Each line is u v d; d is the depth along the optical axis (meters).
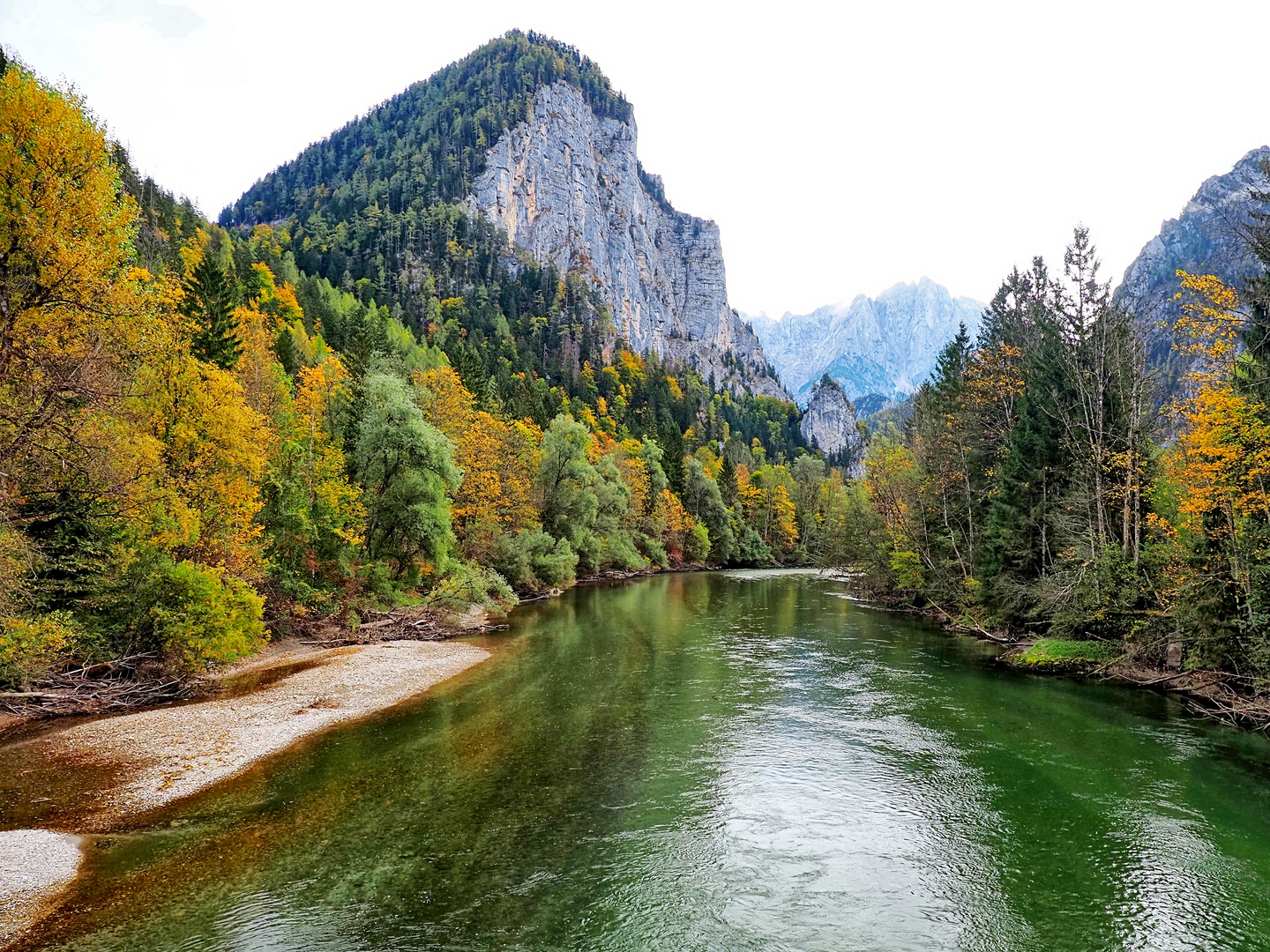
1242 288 20.25
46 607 21.34
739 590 64.31
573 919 10.63
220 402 28.11
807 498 121.44
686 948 9.96
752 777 16.56
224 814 14.19
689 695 24.08
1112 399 30.75
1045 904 11.22
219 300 46.31
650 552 88.44
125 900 10.90
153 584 23.38
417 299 164.62
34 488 19.66
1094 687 25.34
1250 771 16.77
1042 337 37.38
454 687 25.12
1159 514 27.81
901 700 23.41
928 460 45.78
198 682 24.59
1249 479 19.81
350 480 42.28
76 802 14.63
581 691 24.55
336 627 35.56
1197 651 22.55
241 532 28.52
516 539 55.31
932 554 43.97
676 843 13.22
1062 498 32.09
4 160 17.31
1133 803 14.98
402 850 12.77
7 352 16.77
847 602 53.06
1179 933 10.35
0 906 10.62
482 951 9.73
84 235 18.77
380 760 17.47
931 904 11.21
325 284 126.88
